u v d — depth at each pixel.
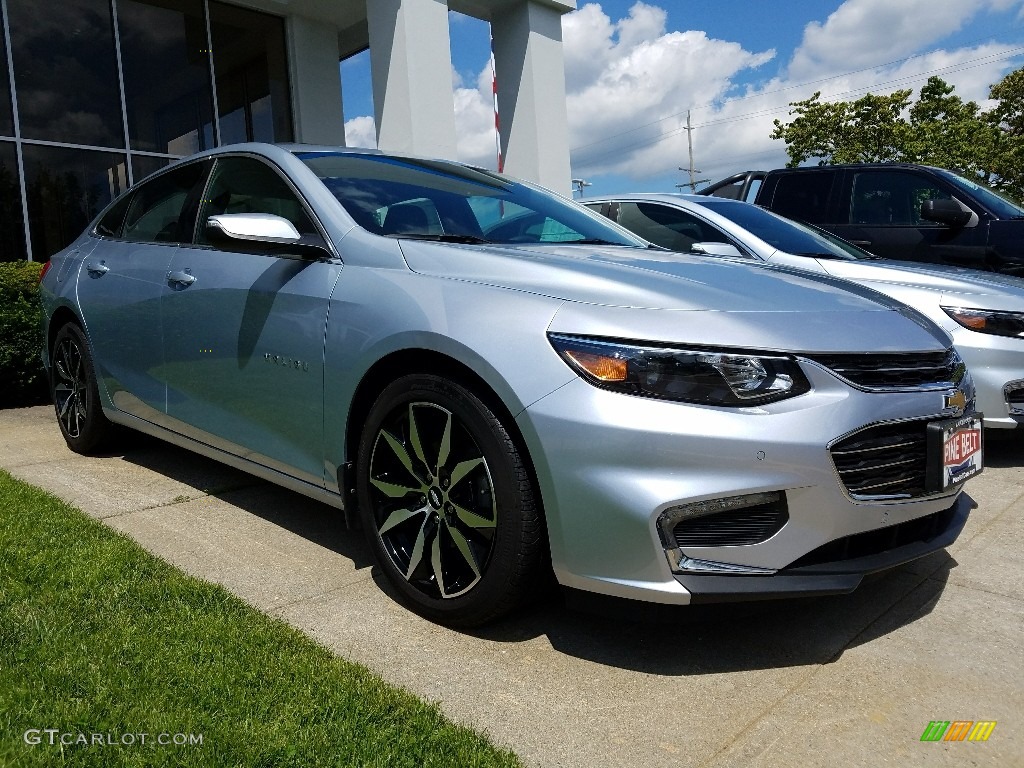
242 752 1.65
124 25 10.23
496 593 2.22
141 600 2.36
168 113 10.70
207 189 3.49
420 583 2.43
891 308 2.59
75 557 2.64
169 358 3.39
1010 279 4.60
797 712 1.97
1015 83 33.22
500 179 3.62
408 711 1.88
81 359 4.09
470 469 2.25
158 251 3.59
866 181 6.50
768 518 2.06
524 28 10.94
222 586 2.56
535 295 2.26
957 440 2.39
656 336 2.08
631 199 5.70
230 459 3.20
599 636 2.35
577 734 1.87
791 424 2.04
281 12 11.50
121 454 4.29
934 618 2.48
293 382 2.76
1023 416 4.20
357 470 2.59
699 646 2.30
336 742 1.71
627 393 2.04
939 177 6.21
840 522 2.11
